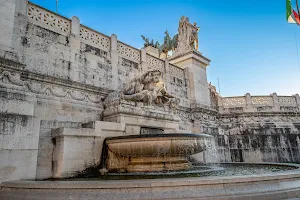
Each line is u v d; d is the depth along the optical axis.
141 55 14.47
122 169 8.45
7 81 7.43
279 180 5.36
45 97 9.29
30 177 7.01
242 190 4.80
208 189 4.69
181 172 7.82
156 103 12.25
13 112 7.02
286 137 20.12
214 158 15.82
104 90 11.42
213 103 20.97
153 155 8.13
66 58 10.43
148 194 4.52
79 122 9.98
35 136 7.37
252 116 20.75
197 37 20.55
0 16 7.96
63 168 7.46
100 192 4.57
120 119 9.94
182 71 18.39
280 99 21.77
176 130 12.64
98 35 12.20
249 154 19.55
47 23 10.14
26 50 9.15
